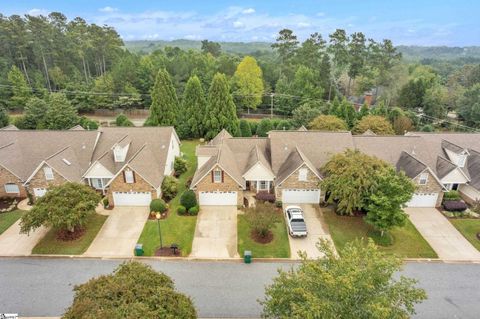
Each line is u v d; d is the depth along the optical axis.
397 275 20.95
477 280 20.66
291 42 75.31
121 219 26.89
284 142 32.69
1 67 67.06
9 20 69.56
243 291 19.41
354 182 24.45
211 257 22.44
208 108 47.56
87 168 31.83
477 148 34.22
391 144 33.16
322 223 26.66
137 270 15.05
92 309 12.26
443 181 30.44
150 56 88.06
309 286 13.17
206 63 79.88
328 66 72.94
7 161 29.91
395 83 68.75
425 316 17.81
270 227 24.45
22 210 28.22
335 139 33.06
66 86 65.12
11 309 17.98
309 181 28.83
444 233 25.50
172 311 13.20
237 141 34.19
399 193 23.02
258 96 64.12
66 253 22.66
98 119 62.34
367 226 26.09
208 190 28.67
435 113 62.88
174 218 27.08
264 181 30.78
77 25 75.75
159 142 34.22
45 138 33.69
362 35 71.50
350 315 11.80
